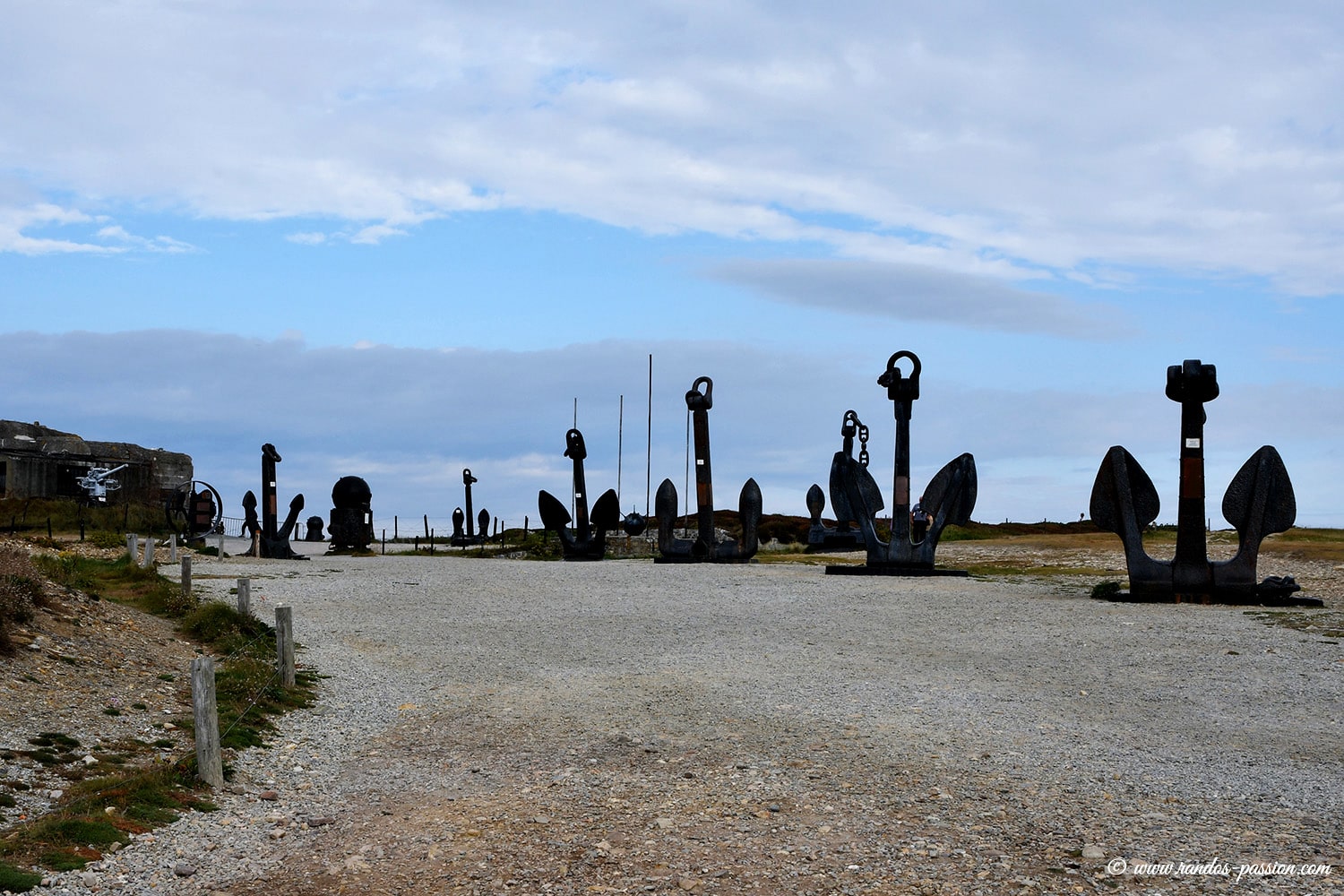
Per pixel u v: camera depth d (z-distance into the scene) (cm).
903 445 2888
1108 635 1817
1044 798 976
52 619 1516
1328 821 912
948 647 1748
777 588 2538
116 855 831
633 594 2447
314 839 901
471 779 1068
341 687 1495
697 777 1058
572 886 800
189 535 4469
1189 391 2227
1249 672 1519
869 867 820
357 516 4062
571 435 3934
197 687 1015
